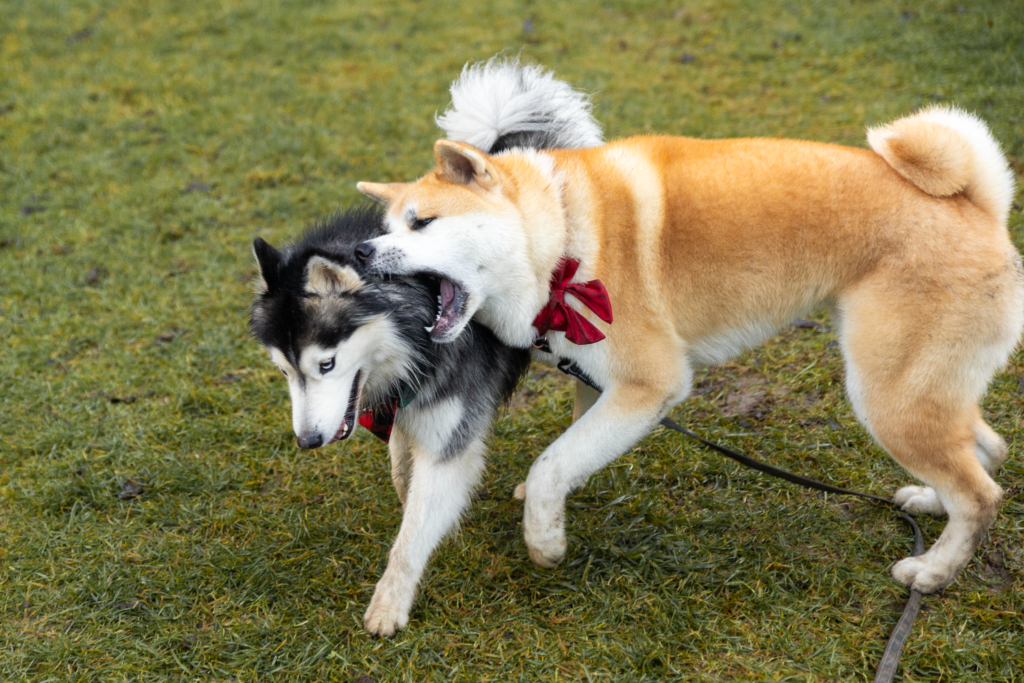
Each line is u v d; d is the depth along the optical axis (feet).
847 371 8.29
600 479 10.43
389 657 8.17
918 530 8.86
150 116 23.13
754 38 24.07
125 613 8.88
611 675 7.73
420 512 8.47
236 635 8.46
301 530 9.92
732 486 10.11
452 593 8.93
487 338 8.96
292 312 7.72
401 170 19.08
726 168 8.44
